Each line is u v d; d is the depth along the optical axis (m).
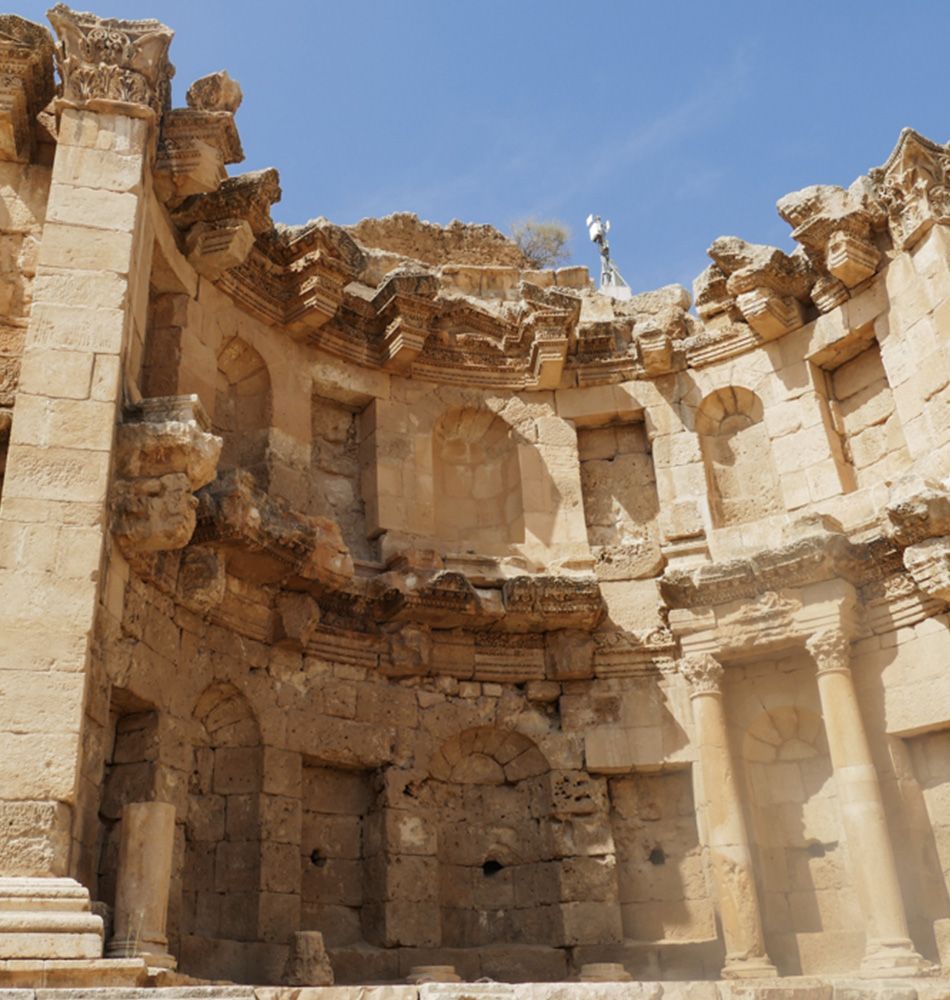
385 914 17.02
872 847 16.19
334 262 19.02
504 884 18.77
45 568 12.16
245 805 16.25
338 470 20.12
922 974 15.23
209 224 17.36
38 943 10.21
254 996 9.77
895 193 18.55
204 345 17.64
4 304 14.14
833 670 17.30
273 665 17.20
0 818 11.01
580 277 23.70
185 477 13.50
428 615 18.69
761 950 16.64
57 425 12.89
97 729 12.76
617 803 19.19
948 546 16.30
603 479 21.59
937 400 17.70
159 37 15.30
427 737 18.61
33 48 14.59
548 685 19.59
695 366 21.38
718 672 18.41
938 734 17.19
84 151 14.50
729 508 20.61
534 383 21.48
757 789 18.72
